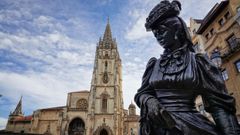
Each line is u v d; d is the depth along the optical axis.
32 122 64.50
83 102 65.62
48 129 63.06
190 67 1.86
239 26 21.97
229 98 1.60
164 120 1.62
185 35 2.17
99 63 67.75
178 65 1.97
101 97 60.78
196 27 32.19
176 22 2.15
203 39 28.53
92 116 56.97
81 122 60.09
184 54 2.04
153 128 1.79
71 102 65.44
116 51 71.19
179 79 1.86
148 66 2.33
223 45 24.00
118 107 60.78
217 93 1.66
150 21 2.31
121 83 70.75
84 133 55.94
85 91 68.06
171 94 1.91
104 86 62.91
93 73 65.81
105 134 56.59
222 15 24.80
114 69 66.62
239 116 19.44
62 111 60.62
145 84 2.21
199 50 29.17
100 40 75.50
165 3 2.23
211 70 1.77
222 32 24.45
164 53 2.28
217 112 1.61
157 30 2.29
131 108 83.31
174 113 1.78
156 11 2.25
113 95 61.28
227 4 24.11
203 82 1.75
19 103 81.44
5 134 32.53
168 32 2.15
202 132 1.59
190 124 1.64
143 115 1.89
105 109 59.03
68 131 57.72
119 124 58.47
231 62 21.56
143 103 1.85
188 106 1.83
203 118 1.75
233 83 21.06
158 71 2.09
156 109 1.64
